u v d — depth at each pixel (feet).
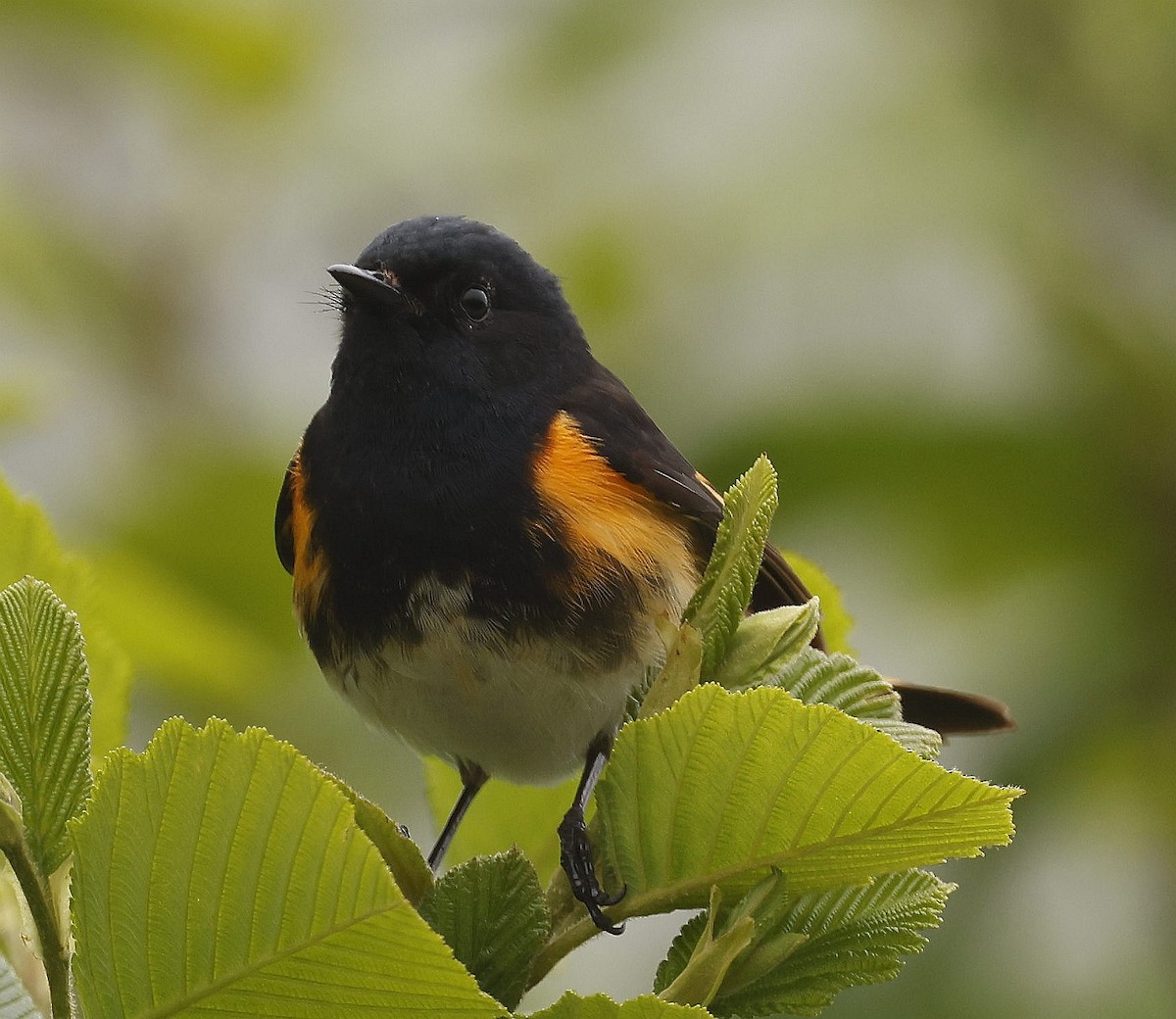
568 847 15.40
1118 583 32.94
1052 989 32.58
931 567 34.47
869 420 33.09
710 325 34.76
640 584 23.21
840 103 33.76
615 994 36.04
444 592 22.93
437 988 11.55
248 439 37.93
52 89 42.86
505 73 37.17
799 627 15.78
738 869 13.84
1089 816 33.99
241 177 43.09
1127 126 34.47
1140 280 33.83
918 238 32.71
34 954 14.69
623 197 34.63
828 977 14.25
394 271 24.32
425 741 24.12
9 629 13.05
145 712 32.68
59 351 40.75
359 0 42.37
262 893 11.51
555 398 24.67
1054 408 33.01
